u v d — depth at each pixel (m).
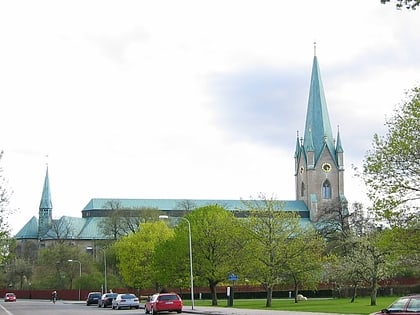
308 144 162.00
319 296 97.12
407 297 26.80
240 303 73.06
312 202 158.62
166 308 51.66
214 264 68.75
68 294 126.62
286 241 66.00
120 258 99.25
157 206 164.62
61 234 156.62
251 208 68.94
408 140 37.84
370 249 62.72
